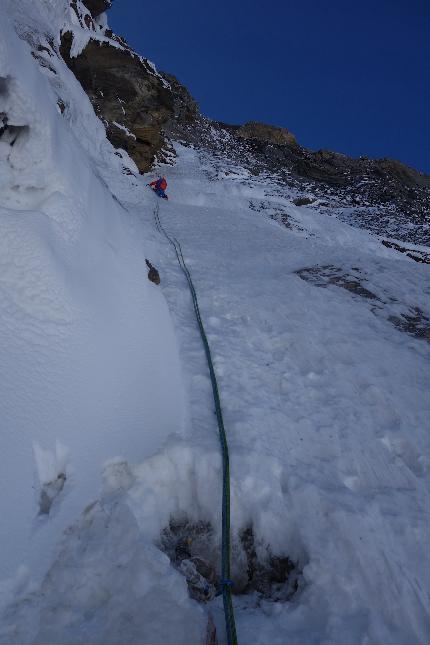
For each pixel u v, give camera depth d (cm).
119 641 202
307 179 3725
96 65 1906
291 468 339
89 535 250
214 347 494
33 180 378
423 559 281
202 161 2756
